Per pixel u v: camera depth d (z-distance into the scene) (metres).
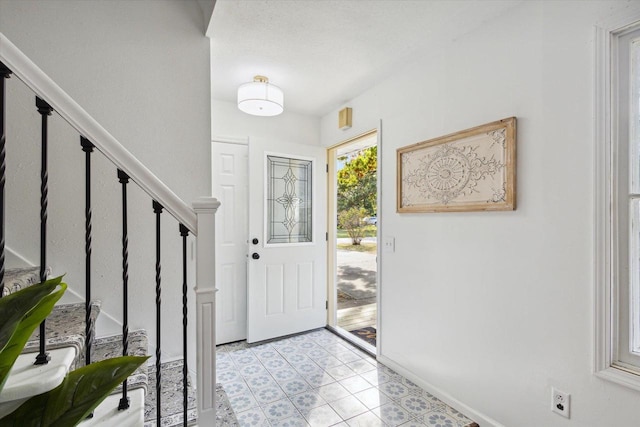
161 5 1.71
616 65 1.20
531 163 1.44
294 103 2.86
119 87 1.62
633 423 1.14
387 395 1.95
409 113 2.13
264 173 2.85
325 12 1.58
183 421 1.16
